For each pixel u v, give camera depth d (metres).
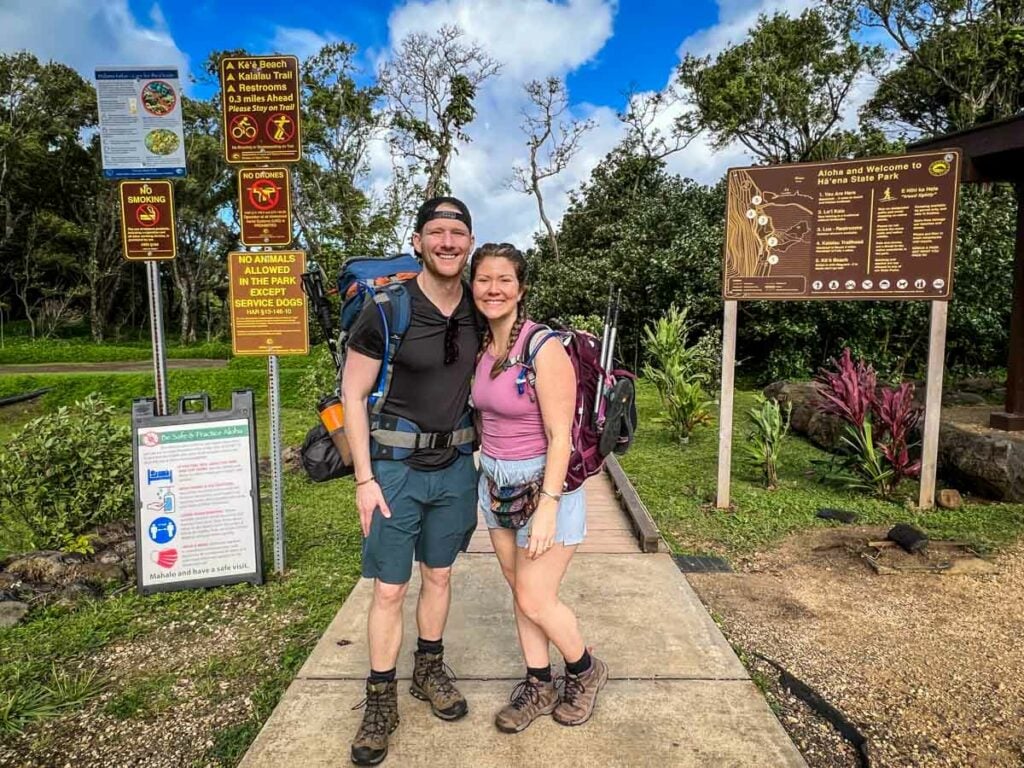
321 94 20.77
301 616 3.18
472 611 3.08
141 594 3.41
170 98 3.48
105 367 24.31
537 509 1.91
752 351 14.35
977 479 5.12
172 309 47.09
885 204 4.66
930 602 3.31
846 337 12.39
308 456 2.30
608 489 5.39
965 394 8.61
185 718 2.38
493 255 1.89
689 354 8.70
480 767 2.01
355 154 21.45
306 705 2.34
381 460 2.01
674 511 4.91
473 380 2.05
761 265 4.86
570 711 2.20
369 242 19.89
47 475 3.90
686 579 3.55
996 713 2.37
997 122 5.14
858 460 5.38
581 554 3.86
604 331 2.11
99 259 38.75
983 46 17.38
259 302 3.53
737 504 5.07
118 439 4.18
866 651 2.82
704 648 2.74
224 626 3.09
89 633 3.01
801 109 21.03
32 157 32.38
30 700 2.47
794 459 6.61
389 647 2.06
